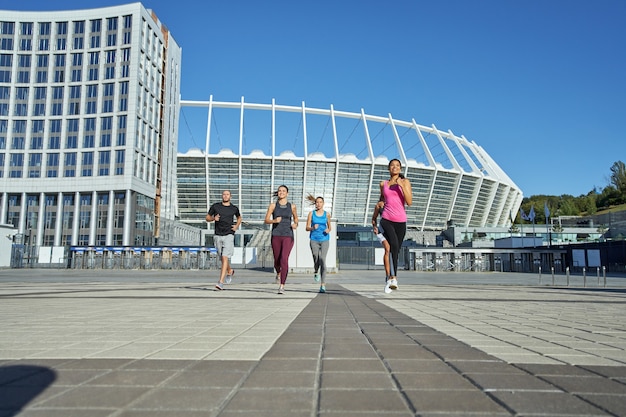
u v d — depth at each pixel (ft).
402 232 26.37
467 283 62.28
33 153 230.27
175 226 273.54
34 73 232.94
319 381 6.97
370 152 338.13
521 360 8.71
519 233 289.74
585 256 129.59
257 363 8.28
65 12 234.58
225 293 30.17
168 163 271.08
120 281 56.18
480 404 5.80
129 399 5.95
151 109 247.70
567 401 5.97
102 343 10.47
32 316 16.24
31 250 134.92
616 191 520.83
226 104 337.72
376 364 8.23
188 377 7.18
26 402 5.79
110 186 223.30
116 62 229.86
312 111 349.41
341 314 17.38
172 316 16.38
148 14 242.78
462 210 360.28
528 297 29.63
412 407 5.64
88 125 229.25
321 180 331.16
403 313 18.08
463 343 10.70
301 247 88.58
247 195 328.70
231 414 5.33
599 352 9.70
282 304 21.85
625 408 5.69
